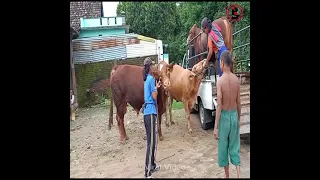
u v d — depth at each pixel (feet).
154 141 14.39
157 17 63.00
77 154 19.58
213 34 19.42
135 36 50.62
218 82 12.87
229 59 13.12
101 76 47.26
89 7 60.54
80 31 53.47
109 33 54.65
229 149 13.08
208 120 23.08
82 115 36.68
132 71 20.92
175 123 26.50
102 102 46.32
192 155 17.69
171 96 24.90
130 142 21.31
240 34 27.40
